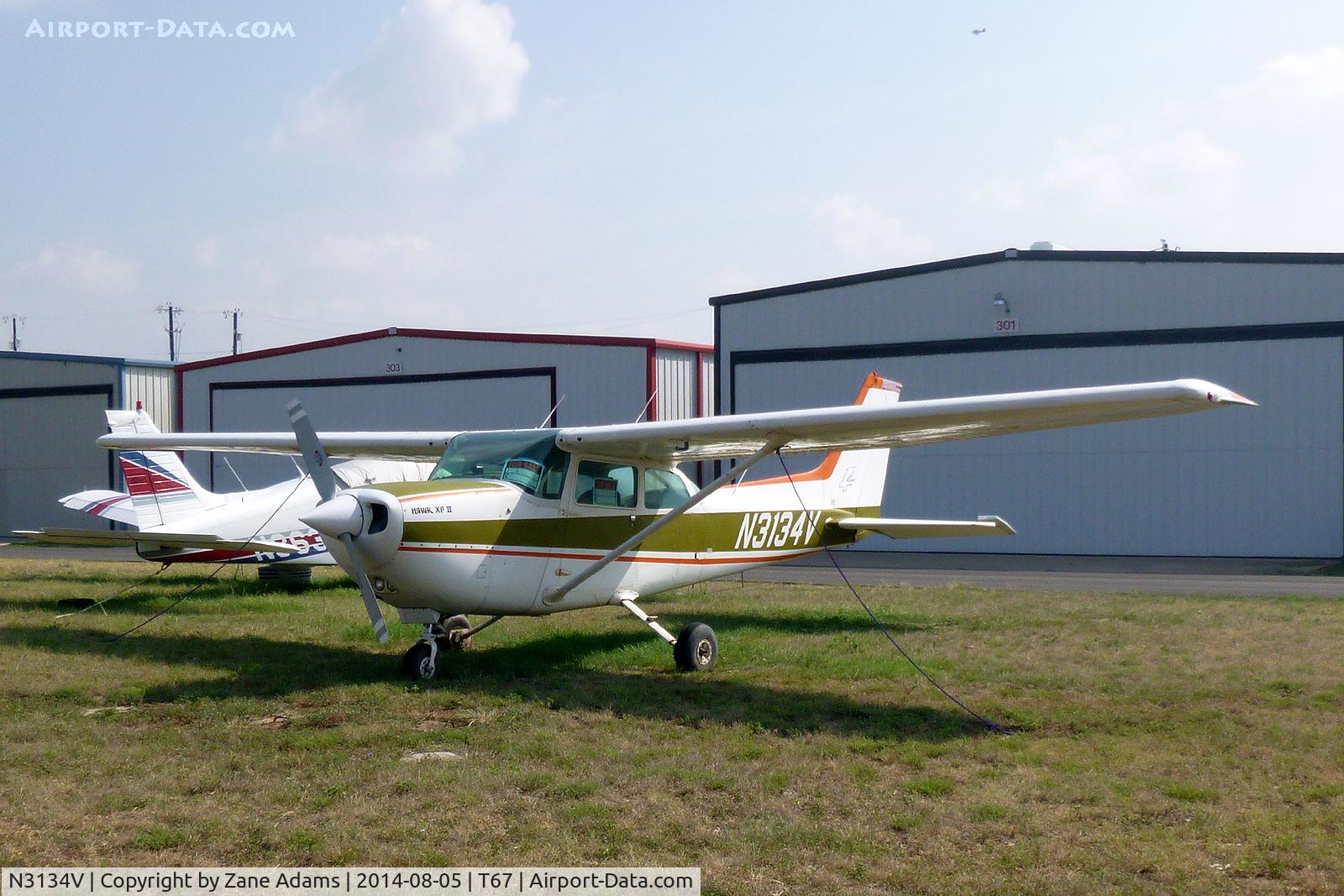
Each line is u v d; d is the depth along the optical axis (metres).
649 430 8.12
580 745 5.93
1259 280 19.38
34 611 11.38
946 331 21.86
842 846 4.32
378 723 6.46
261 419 27.91
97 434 29.30
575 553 8.57
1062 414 6.85
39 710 6.77
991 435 7.98
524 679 7.87
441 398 25.50
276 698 7.17
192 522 13.11
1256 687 7.41
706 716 6.59
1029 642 9.34
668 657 8.68
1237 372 19.55
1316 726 6.31
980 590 13.70
